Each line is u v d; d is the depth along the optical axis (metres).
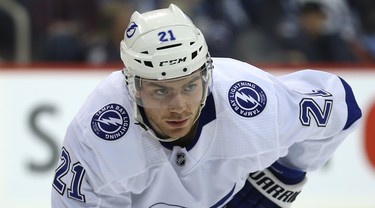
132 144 6.50
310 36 15.60
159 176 6.67
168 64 6.04
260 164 6.79
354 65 14.45
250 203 7.56
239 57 15.27
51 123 13.40
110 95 6.57
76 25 15.23
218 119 6.58
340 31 16.06
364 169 14.09
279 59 15.39
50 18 15.09
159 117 6.30
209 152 6.66
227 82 6.66
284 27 15.71
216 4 15.64
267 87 6.73
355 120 7.15
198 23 15.12
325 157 7.42
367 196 14.05
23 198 13.23
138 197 6.92
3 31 14.75
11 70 13.40
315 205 13.83
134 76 6.20
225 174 6.79
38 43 14.91
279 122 6.69
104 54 14.82
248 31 15.66
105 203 6.79
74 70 13.58
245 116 6.60
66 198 6.69
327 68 14.50
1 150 13.25
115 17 14.92
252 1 15.92
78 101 13.52
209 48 14.99
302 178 7.60
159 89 6.16
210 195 6.94
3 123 13.29
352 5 16.67
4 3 14.80
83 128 6.52
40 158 13.33
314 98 6.91
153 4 15.35
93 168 6.52
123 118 6.50
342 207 13.88
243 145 6.62
